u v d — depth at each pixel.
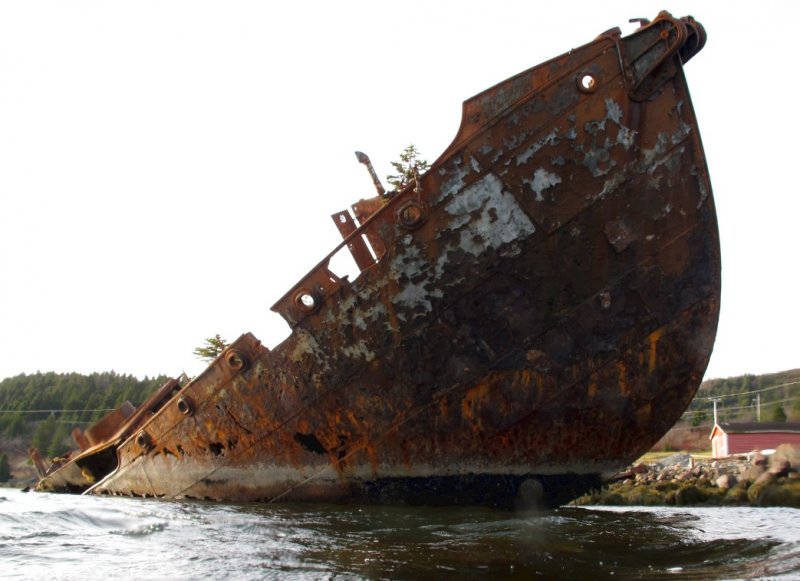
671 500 11.49
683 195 6.47
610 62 6.40
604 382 6.73
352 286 6.97
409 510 7.01
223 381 7.86
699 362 6.69
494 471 7.05
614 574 3.94
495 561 4.28
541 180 6.50
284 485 7.78
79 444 14.84
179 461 8.64
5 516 5.83
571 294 6.62
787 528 5.95
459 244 6.66
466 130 6.60
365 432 7.27
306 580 3.69
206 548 4.68
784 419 49.38
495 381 6.85
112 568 3.97
